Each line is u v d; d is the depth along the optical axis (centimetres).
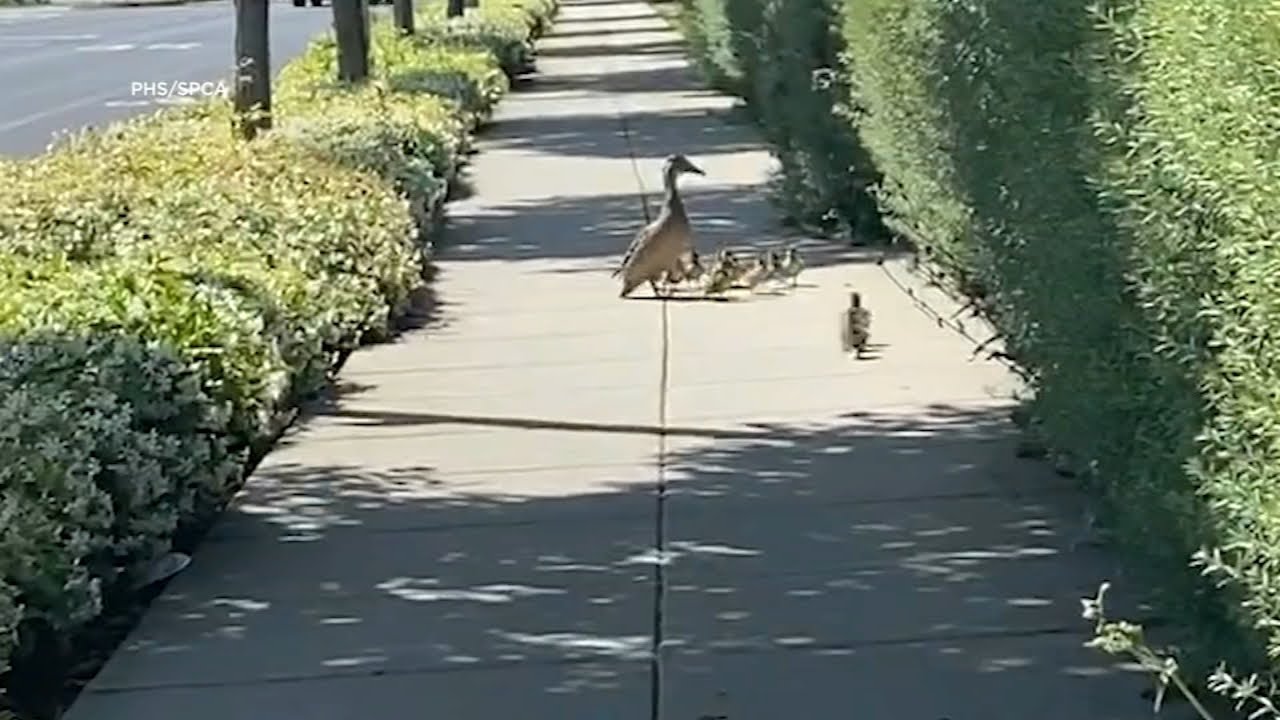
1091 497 902
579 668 812
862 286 1600
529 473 1108
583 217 2089
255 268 1302
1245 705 655
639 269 1602
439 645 845
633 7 7544
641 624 860
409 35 3759
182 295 1134
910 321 1453
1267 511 579
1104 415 749
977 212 997
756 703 768
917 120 1233
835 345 1390
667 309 1560
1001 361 1242
